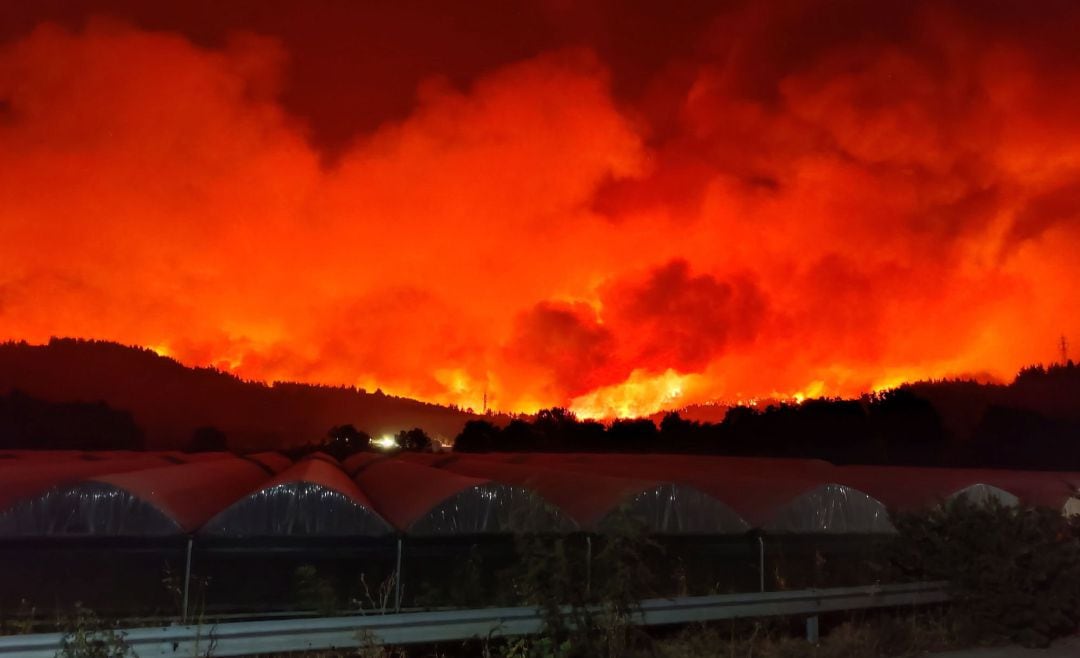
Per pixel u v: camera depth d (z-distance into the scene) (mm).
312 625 7430
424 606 10320
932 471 18203
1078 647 9734
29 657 6648
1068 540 10383
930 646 9680
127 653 6836
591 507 11680
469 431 42344
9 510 9594
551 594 7852
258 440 47344
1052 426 34125
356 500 10609
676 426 40844
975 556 10312
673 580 11242
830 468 19312
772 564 11906
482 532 10852
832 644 9508
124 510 9930
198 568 10031
